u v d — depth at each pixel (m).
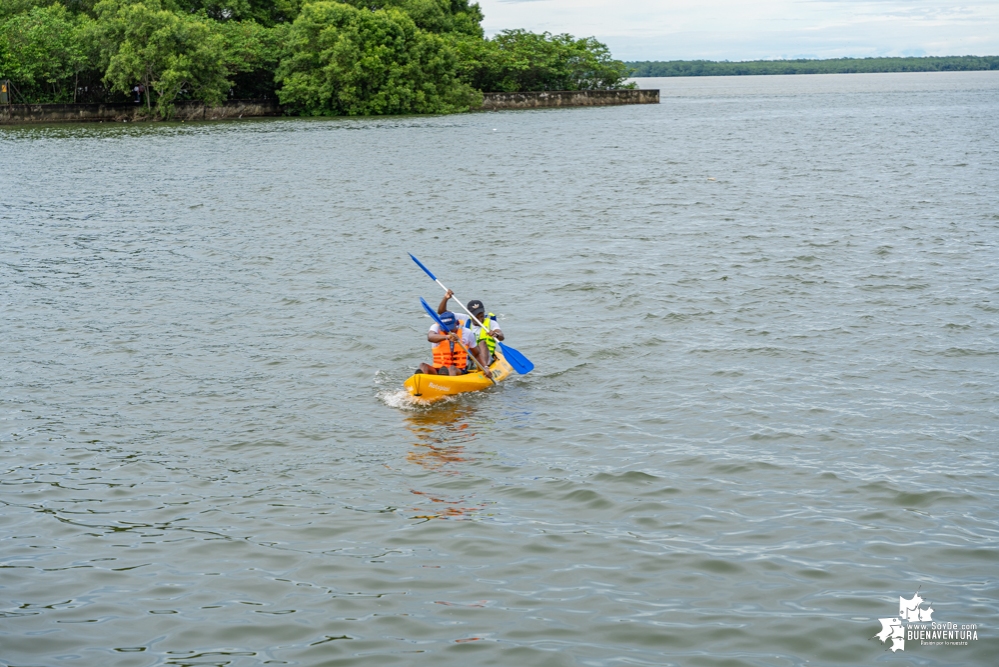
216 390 11.90
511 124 72.25
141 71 74.69
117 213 27.11
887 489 8.73
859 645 6.38
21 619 6.81
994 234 21.20
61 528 8.22
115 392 11.81
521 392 11.79
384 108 86.62
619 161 41.81
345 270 18.91
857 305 15.41
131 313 15.65
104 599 7.07
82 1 82.56
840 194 28.97
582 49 105.56
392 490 8.99
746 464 9.37
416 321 15.11
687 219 24.75
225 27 83.50
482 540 7.94
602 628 6.63
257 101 83.50
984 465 9.24
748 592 7.06
